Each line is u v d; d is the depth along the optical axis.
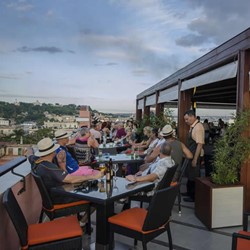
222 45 4.55
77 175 3.27
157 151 4.82
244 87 3.88
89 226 3.37
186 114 4.79
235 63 4.20
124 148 7.82
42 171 3.01
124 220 2.62
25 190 3.09
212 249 3.09
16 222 2.11
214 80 4.93
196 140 4.65
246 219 2.58
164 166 3.40
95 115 14.78
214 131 11.48
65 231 2.40
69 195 2.70
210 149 5.95
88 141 5.56
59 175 2.98
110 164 3.58
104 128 11.01
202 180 3.97
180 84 7.11
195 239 3.34
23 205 3.09
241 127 3.72
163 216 2.57
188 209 4.41
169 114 8.16
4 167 2.37
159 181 3.25
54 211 3.03
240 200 3.70
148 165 4.85
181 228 3.67
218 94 10.38
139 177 3.27
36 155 3.14
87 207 3.22
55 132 4.33
